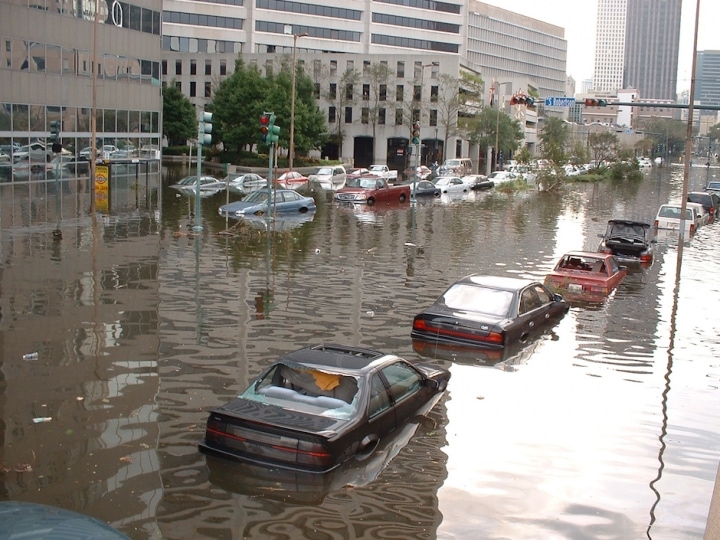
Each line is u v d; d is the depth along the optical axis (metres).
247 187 50.50
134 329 13.12
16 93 39.19
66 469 7.61
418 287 18.31
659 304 17.95
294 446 7.56
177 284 17.23
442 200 48.72
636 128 179.62
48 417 8.99
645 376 11.92
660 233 34.16
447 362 12.18
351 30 117.88
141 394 9.88
